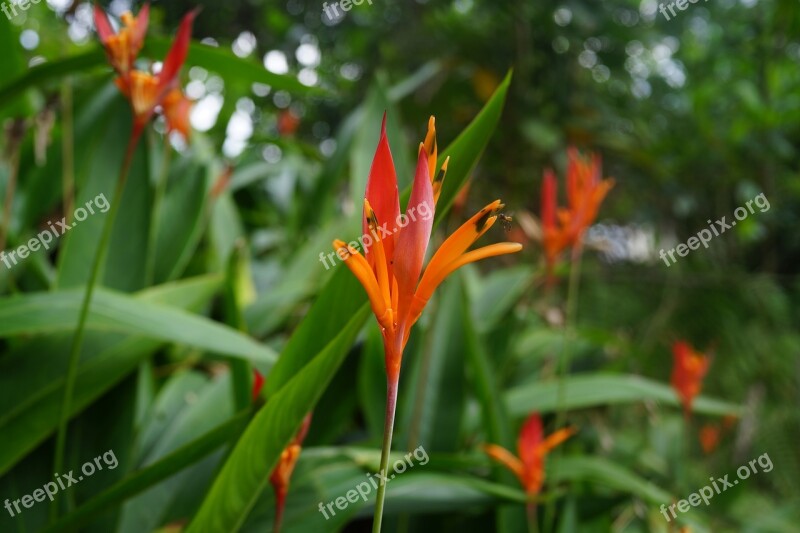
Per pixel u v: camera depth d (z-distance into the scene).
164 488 1.00
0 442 0.90
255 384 0.80
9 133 1.21
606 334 1.73
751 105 2.80
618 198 3.34
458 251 0.61
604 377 1.41
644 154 3.02
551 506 1.10
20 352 0.94
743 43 3.04
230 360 0.93
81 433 1.00
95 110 1.45
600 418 1.85
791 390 2.71
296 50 2.98
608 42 3.03
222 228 1.64
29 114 1.21
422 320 1.28
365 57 3.19
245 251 1.52
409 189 0.78
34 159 1.47
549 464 1.22
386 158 0.61
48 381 0.94
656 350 2.72
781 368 2.75
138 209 1.19
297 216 1.99
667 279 2.99
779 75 2.87
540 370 1.71
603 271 3.04
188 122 1.41
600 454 1.73
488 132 0.75
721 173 3.17
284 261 1.86
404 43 3.18
